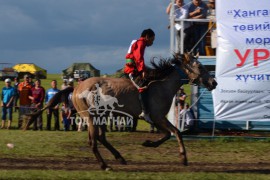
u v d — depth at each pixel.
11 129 19.33
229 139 15.42
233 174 9.55
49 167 10.48
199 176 9.14
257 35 14.80
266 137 15.54
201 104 16.41
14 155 12.04
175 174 9.35
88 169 10.27
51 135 16.70
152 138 16.03
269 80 14.86
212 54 16.38
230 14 14.91
